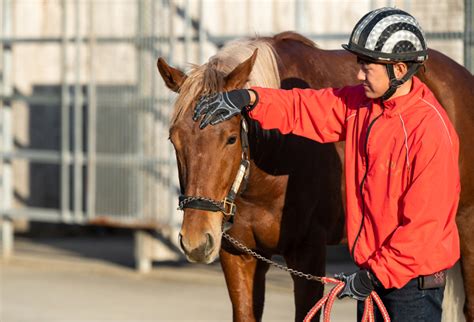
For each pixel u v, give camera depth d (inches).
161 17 698.8
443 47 570.3
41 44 858.1
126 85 718.5
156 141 701.3
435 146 272.2
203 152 303.3
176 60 701.3
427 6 577.0
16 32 871.7
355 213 292.4
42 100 773.3
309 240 367.6
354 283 280.1
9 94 799.1
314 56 385.4
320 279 297.0
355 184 294.4
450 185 273.3
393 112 282.7
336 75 390.6
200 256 302.7
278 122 319.9
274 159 349.4
